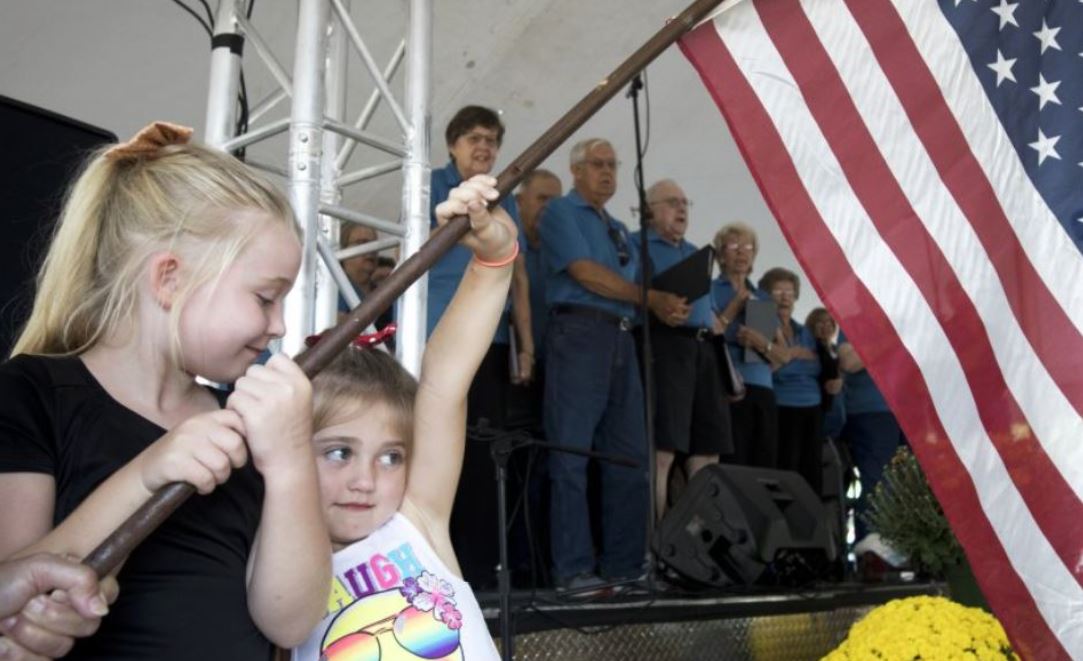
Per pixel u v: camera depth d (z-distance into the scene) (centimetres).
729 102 296
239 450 136
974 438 280
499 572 329
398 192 580
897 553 513
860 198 292
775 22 300
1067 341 282
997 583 273
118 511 132
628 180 709
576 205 534
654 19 629
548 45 618
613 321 514
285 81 380
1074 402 278
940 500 279
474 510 487
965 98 297
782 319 682
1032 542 273
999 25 302
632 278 552
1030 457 278
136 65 511
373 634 181
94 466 142
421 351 368
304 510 142
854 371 717
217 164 156
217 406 160
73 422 143
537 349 557
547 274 525
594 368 504
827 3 301
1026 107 297
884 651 318
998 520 275
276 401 139
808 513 483
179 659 139
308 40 353
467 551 483
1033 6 302
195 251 149
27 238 261
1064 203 289
